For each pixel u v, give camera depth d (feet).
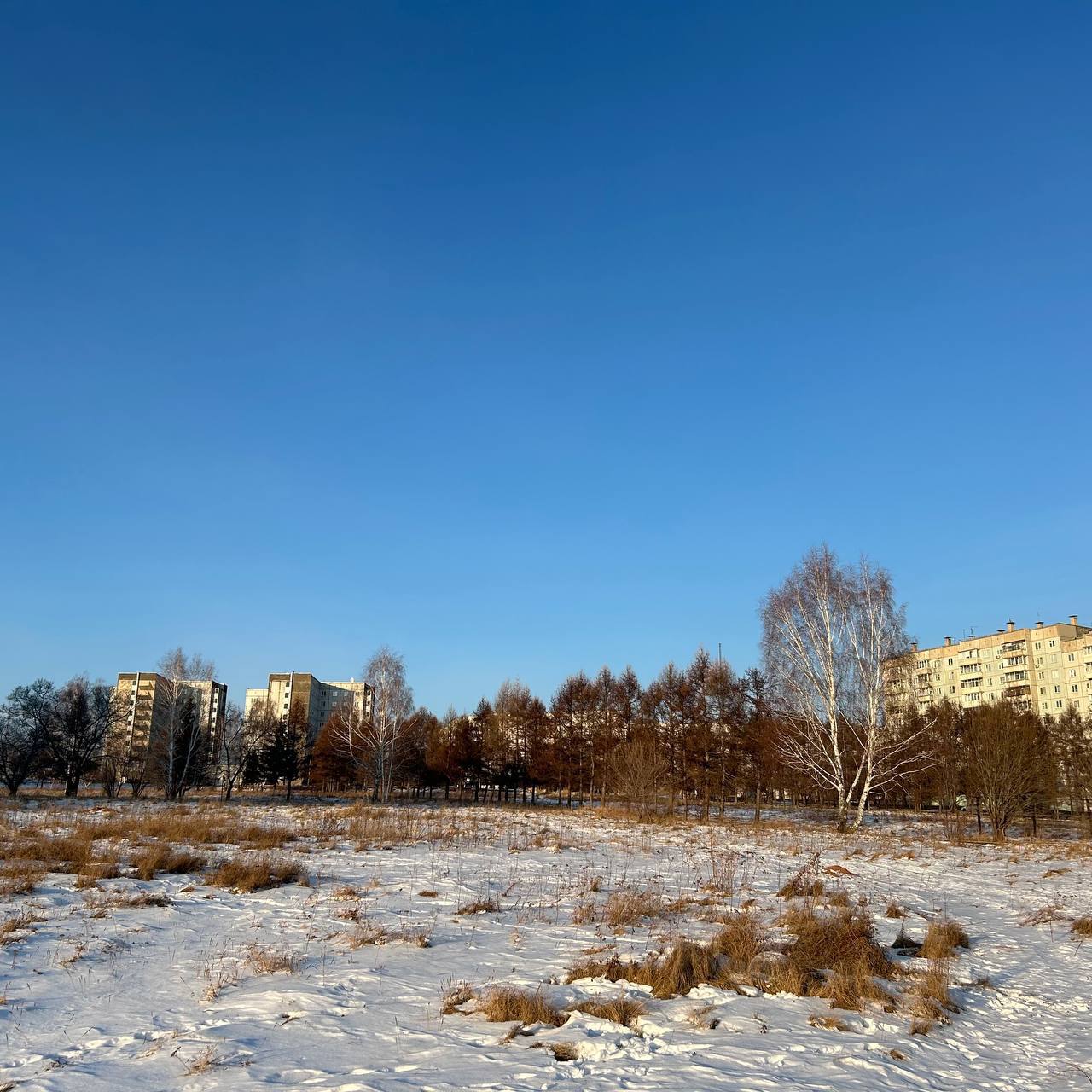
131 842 72.02
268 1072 23.61
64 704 195.11
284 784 301.43
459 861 70.38
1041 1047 29.94
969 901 65.05
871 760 134.21
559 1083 23.29
